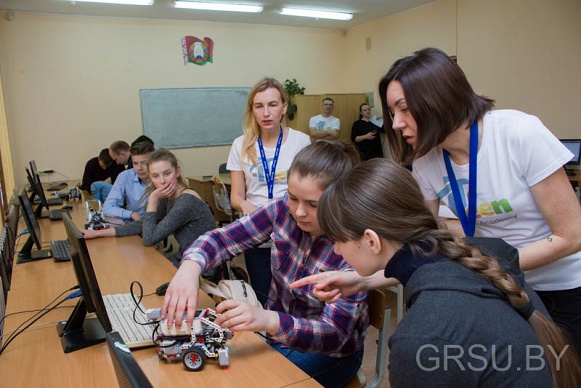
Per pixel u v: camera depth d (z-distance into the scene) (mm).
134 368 609
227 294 1379
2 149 5371
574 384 847
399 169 865
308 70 8430
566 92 5312
